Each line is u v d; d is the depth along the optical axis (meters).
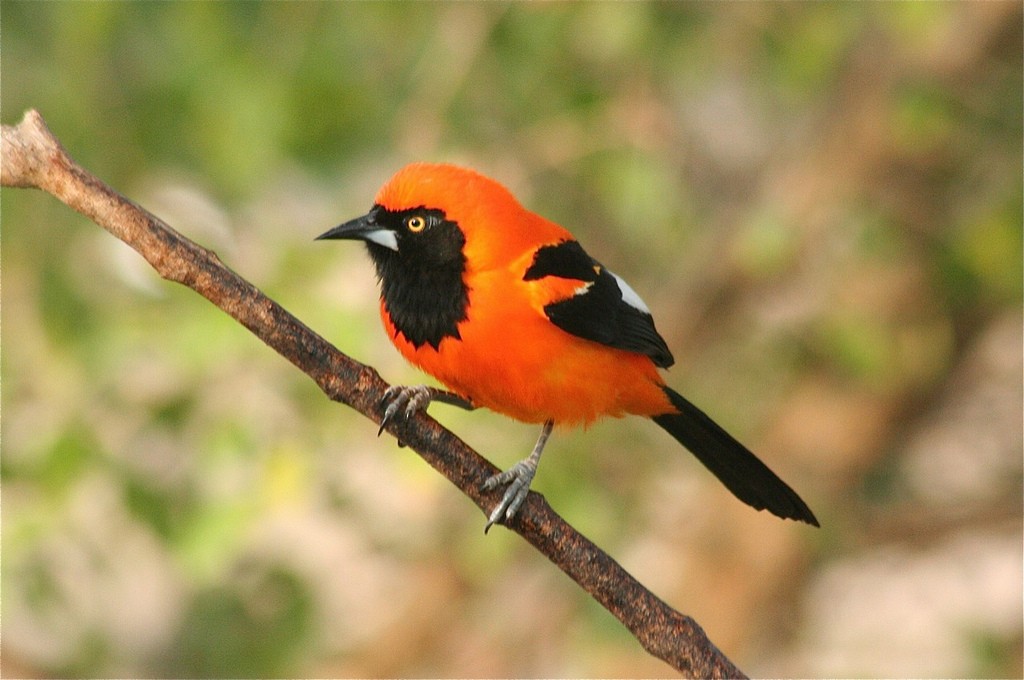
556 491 12.21
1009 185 13.79
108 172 12.62
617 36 13.22
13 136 6.59
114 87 12.73
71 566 12.95
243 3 12.60
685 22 13.92
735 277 14.52
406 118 13.55
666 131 14.73
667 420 9.33
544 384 8.16
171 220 13.05
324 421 11.96
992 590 16.92
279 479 11.59
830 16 13.74
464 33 13.48
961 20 13.85
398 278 8.17
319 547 15.55
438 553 14.48
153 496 11.71
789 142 15.27
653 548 15.67
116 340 11.80
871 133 14.09
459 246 8.07
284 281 11.99
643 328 8.53
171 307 12.20
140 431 11.85
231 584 13.60
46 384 12.16
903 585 16.97
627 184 13.66
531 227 8.35
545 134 14.02
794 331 14.26
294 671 13.68
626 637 14.04
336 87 12.97
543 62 13.72
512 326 7.97
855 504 15.51
